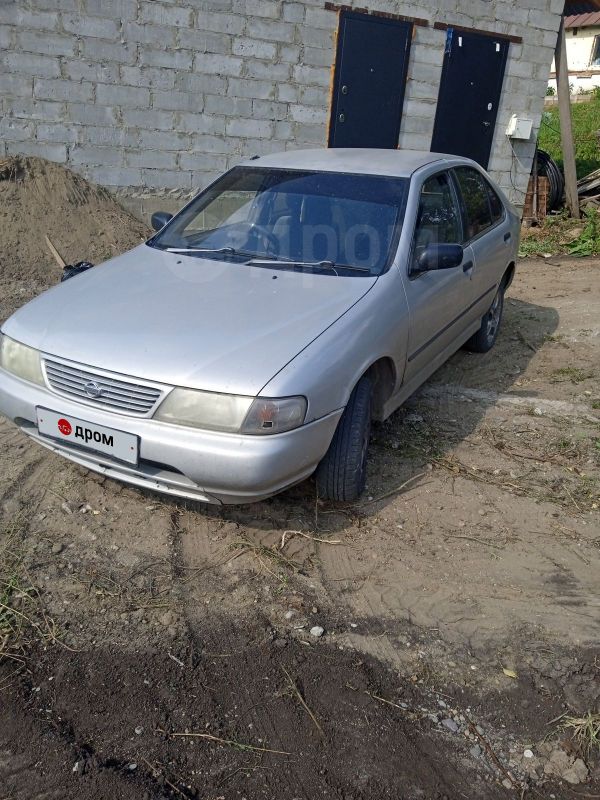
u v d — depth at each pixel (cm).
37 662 266
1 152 798
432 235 439
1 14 749
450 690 267
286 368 302
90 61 800
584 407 505
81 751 231
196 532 346
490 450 439
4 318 618
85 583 307
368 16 915
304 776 229
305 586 314
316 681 266
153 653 273
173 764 230
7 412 342
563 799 229
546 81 1088
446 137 1038
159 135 860
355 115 957
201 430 296
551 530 364
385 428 457
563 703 264
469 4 980
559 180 1178
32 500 362
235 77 874
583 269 912
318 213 420
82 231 782
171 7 814
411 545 346
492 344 619
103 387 308
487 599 313
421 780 231
